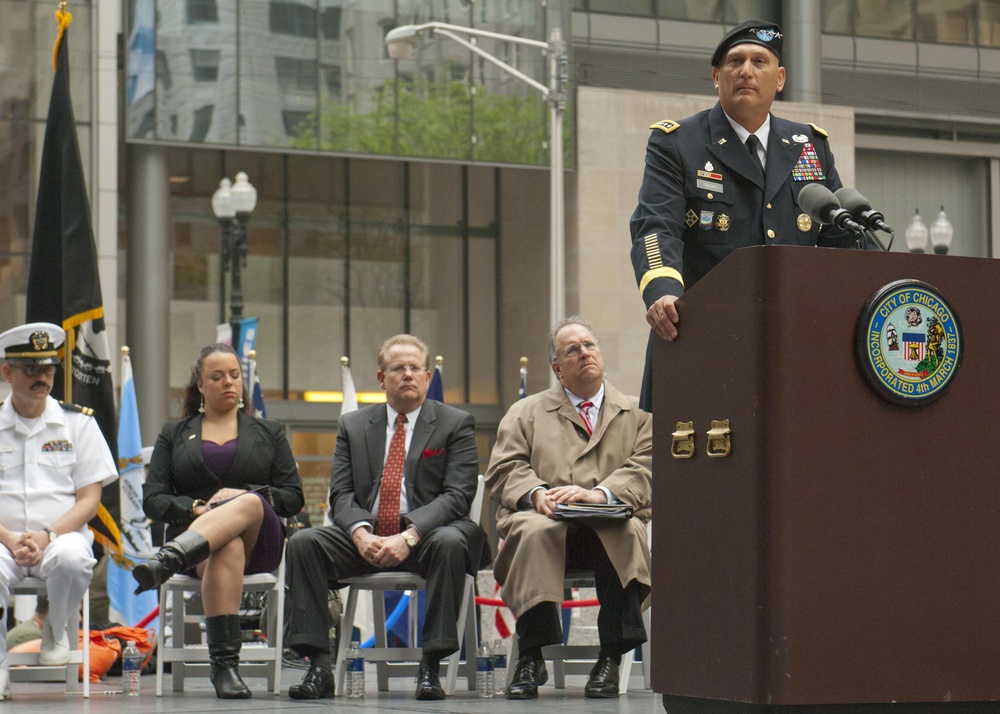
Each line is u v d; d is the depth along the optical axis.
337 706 8.48
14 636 13.22
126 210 38.22
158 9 34.91
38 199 13.40
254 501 10.05
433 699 9.38
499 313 44.66
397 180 44.22
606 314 39.81
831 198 5.89
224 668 9.80
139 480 15.55
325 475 42.62
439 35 37.16
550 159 38.50
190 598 12.43
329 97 36.16
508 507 10.03
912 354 4.84
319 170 43.38
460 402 44.19
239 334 29.84
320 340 43.12
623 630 9.40
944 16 45.50
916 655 4.81
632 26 42.56
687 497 5.29
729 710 5.00
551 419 10.32
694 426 5.25
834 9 44.38
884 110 44.56
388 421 10.78
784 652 4.70
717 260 6.74
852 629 4.76
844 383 4.81
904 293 4.84
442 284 44.41
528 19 38.31
